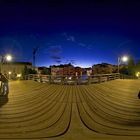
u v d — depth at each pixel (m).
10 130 12.30
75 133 11.80
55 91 26.20
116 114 16.45
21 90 25.88
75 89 28.08
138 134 11.46
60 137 11.08
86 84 33.97
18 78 44.62
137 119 15.19
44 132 12.00
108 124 13.80
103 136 11.17
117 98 22.25
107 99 21.67
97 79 35.31
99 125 13.52
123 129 12.58
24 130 12.34
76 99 21.30
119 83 33.69
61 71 58.25
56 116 15.45
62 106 18.38
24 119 14.67
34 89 27.27
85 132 11.98
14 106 18.22
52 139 10.76
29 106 18.30
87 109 17.58
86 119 14.88
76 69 58.25
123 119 15.16
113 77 40.09
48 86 30.78
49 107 18.00
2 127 12.89
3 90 22.20
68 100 20.77
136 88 28.55
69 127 12.98
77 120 14.56
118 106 19.02
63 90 27.12
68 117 15.25
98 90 26.91
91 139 10.67
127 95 23.84
